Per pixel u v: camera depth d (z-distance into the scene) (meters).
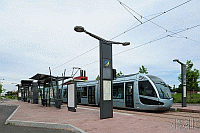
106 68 11.48
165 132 7.47
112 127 8.55
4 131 8.86
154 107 14.30
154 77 15.69
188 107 17.17
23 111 16.33
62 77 19.80
